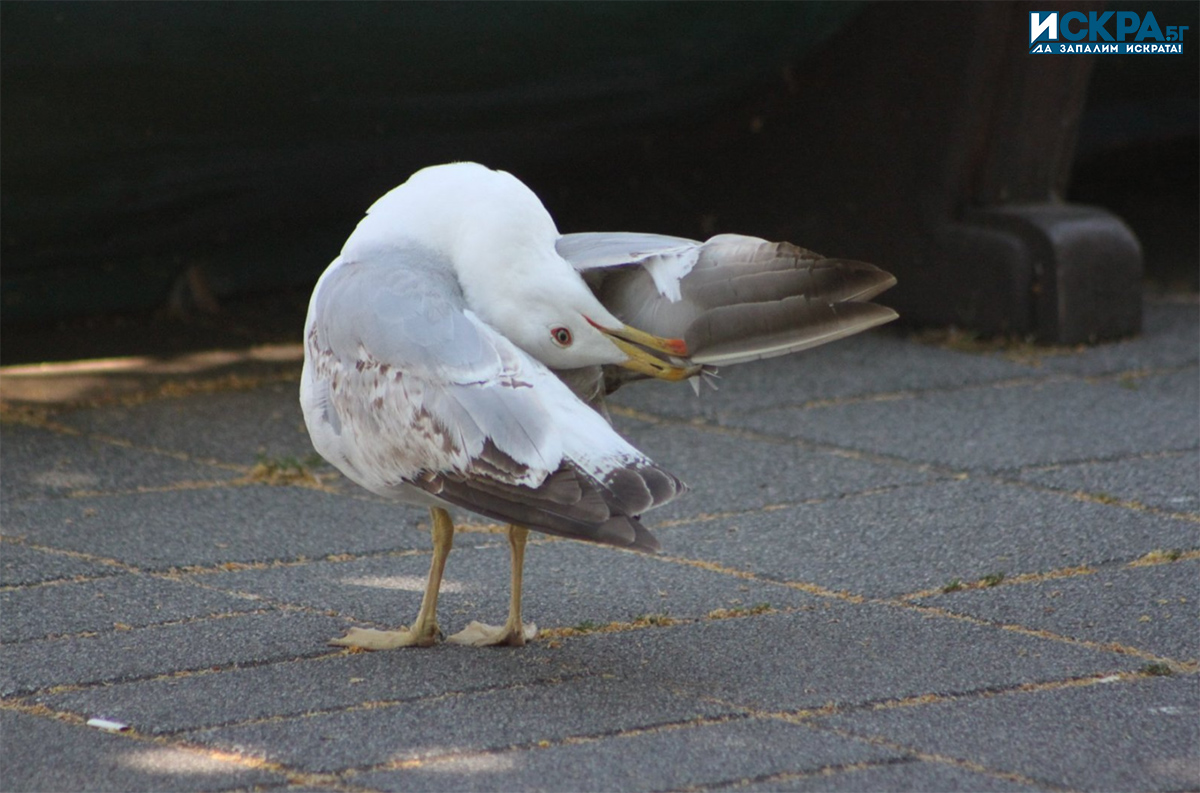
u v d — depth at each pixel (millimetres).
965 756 5992
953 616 7664
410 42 12336
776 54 14008
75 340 14680
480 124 13656
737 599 7973
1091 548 8672
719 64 13922
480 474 6129
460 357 6285
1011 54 14023
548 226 6660
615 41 13070
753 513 9492
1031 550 8672
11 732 6234
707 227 16266
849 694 6648
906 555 8641
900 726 6293
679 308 6742
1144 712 6430
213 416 11922
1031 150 14422
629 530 5789
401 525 9344
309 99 12531
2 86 11414
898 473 10289
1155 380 12789
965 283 14352
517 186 6684
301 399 7035
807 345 6672
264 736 6188
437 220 6715
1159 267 17656
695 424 11672
